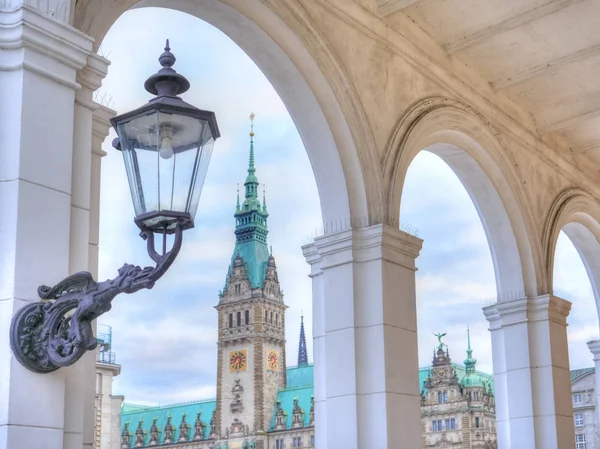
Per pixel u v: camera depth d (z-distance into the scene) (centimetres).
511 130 1332
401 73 1084
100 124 741
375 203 991
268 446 11512
